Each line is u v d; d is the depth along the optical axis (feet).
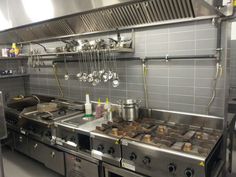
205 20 5.72
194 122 6.16
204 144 4.80
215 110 5.93
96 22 6.92
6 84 11.67
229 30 5.45
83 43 7.59
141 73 7.13
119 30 7.25
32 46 10.83
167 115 6.61
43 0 6.05
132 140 5.22
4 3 7.43
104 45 7.00
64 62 9.43
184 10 5.17
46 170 8.75
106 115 7.10
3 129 6.92
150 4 5.41
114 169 5.60
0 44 11.41
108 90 8.15
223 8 5.08
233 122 6.58
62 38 8.82
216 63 5.71
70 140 6.68
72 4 5.41
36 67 11.03
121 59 7.43
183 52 6.20
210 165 4.81
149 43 6.79
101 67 8.07
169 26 6.33
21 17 6.90
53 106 8.84
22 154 10.19
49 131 7.34
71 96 9.59
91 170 6.22
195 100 6.23
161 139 5.07
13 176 8.36
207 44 5.79
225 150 5.78
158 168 4.83
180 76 6.38
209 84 5.92
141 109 7.09
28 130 8.32
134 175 5.25
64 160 7.07
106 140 5.60
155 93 6.96
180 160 4.46
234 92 7.81
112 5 4.83
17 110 9.15
